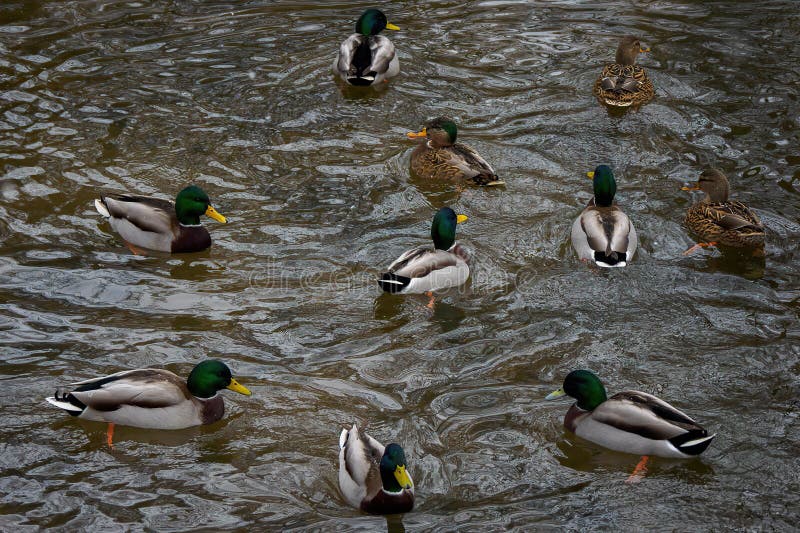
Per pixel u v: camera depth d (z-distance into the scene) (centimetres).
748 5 2088
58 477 949
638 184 1505
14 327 1174
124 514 904
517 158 1582
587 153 1591
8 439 997
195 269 1312
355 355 1148
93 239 1368
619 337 1176
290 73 1831
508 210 1454
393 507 895
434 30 2005
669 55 1889
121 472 959
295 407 1055
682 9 2077
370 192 1496
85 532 881
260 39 1958
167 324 1195
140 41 1933
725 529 890
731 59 1866
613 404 988
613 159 1573
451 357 1145
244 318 1212
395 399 1073
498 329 1195
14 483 938
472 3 2128
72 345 1147
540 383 1099
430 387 1095
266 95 1758
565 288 1274
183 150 1587
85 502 917
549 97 1755
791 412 1044
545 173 1543
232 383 1026
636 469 966
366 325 1204
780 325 1195
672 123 1667
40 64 1828
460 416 1046
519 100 1748
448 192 1499
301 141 1625
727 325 1197
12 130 1620
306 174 1537
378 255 1345
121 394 1004
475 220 1430
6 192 1459
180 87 1773
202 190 1333
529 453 991
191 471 962
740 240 1345
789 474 957
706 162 1560
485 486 948
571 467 973
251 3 2117
